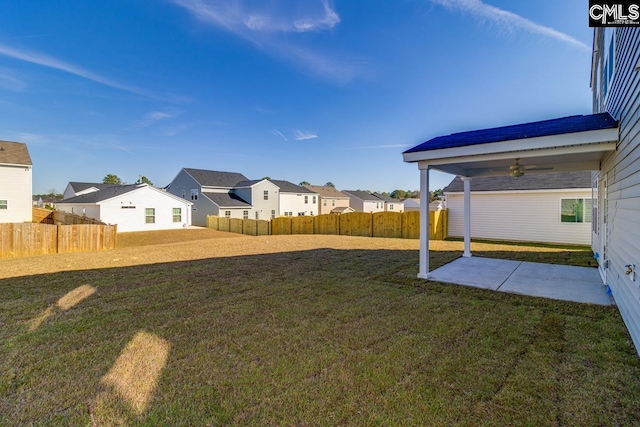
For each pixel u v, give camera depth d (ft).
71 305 14.16
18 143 61.67
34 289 16.89
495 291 16.51
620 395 7.22
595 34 24.64
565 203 37.70
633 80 10.55
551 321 12.08
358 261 25.71
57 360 9.06
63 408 6.88
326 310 13.56
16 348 9.82
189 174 100.68
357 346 9.99
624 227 12.26
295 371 8.47
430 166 19.38
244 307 13.96
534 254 29.32
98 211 66.64
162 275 20.38
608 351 9.47
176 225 78.38
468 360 9.00
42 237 31.42
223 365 8.81
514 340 10.36
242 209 97.86
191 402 7.11
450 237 46.32
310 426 6.33
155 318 12.55
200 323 12.02
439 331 11.18
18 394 7.38
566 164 21.02
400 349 9.75
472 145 16.61
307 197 123.75
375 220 52.85
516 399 7.13
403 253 30.25
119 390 7.59
